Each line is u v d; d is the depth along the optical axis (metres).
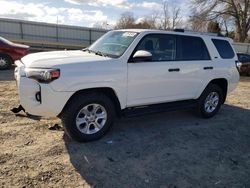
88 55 4.32
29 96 3.74
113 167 3.49
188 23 39.78
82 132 4.07
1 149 3.77
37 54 4.43
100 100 4.09
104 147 4.05
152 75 4.54
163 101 4.91
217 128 5.30
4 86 7.91
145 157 3.83
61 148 3.92
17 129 4.50
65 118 3.93
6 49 11.52
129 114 4.48
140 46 4.43
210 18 38.56
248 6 37.16
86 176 3.24
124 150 4.00
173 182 3.25
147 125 5.18
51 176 3.20
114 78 4.09
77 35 24.45
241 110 6.83
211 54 5.60
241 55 16.09
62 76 3.66
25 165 3.39
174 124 5.35
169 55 4.87
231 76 6.03
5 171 3.23
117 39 4.72
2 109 5.50
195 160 3.85
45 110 3.72
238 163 3.86
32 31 22.86
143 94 4.54
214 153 4.13
